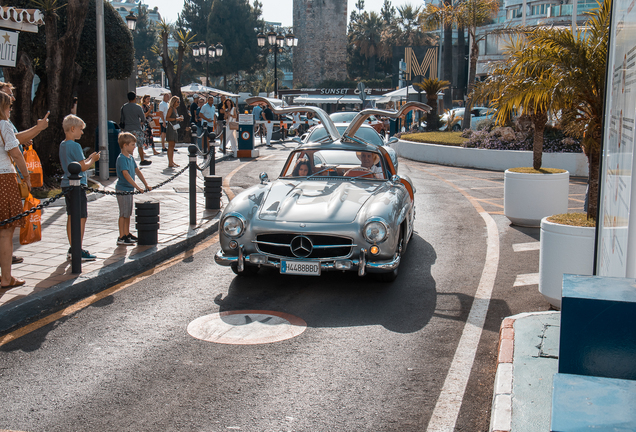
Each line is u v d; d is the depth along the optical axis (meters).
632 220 2.06
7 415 3.22
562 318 1.58
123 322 4.73
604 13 5.53
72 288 5.29
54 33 11.39
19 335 4.41
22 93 11.03
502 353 3.76
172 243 7.09
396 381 3.71
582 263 4.62
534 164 9.16
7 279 5.20
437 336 4.49
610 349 1.55
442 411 3.33
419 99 34.78
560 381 1.28
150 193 10.85
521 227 8.81
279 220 5.46
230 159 18.34
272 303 5.27
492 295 5.52
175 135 14.34
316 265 5.30
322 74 68.88
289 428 3.12
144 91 29.58
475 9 23.69
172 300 5.31
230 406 3.35
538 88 5.76
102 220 8.41
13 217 5.01
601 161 3.40
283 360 4.02
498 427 2.85
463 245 7.64
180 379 3.70
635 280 1.73
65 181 6.09
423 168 18.19
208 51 34.72
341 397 3.48
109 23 15.34
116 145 12.71
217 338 4.42
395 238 5.51
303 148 7.16
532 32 6.04
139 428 3.10
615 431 1.08
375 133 10.90
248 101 7.45
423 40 64.94
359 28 70.56
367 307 5.18
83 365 3.89
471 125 27.72
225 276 6.12
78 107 17.67
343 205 5.70
